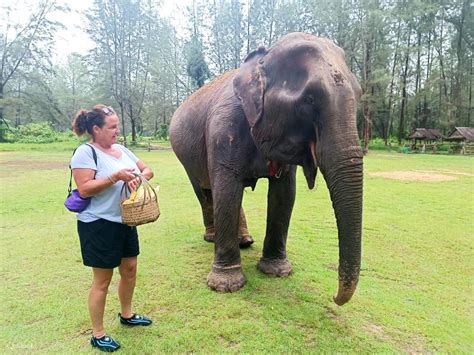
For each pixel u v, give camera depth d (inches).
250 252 181.5
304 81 97.9
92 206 95.3
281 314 120.0
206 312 121.2
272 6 1401.3
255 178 140.8
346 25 1263.5
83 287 140.2
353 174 89.8
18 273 153.2
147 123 2240.4
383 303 128.3
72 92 2559.1
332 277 149.6
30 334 108.7
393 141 1499.8
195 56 1489.9
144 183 97.8
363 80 1185.4
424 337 108.6
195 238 202.2
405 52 1285.7
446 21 1471.5
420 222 243.6
